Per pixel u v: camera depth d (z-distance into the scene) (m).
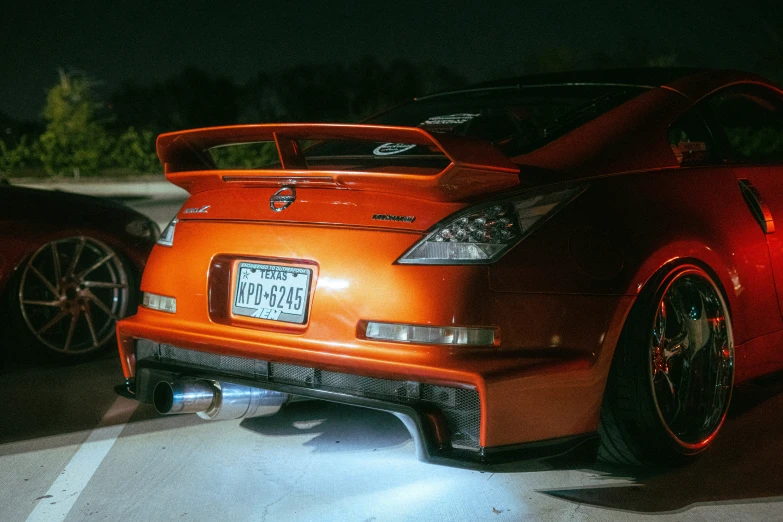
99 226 4.06
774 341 3.13
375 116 3.54
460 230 2.32
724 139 3.16
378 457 2.86
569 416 2.36
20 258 3.86
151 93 41.03
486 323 2.26
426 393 2.32
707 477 2.67
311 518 2.40
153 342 2.85
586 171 2.56
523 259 2.32
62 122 32.94
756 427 3.12
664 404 2.64
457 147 2.30
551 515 2.40
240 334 2.56
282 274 2.52
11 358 4.11
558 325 2.34
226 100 41.25
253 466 2.78
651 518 2.38
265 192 2.64
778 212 3.14
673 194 2.72
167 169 2.89
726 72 3.29
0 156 33.34
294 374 2.51
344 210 2.47
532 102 3.19
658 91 3.01
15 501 2.53
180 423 3.22
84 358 4.08
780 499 2.51
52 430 3.15
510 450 2.28
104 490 2.61
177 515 2.43
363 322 2.36
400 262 2.33
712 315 2.80
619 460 2.63
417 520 2.38
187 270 2.72
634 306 2.49
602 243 2.44
